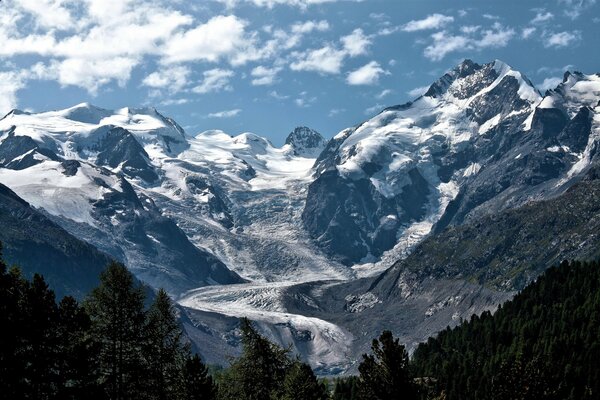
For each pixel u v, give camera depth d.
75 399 84.88
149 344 100.56
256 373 124.19
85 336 93.69
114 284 98.50
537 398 110.25
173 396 106.12
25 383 81.56
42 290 84.12
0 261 83.19
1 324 80.62
